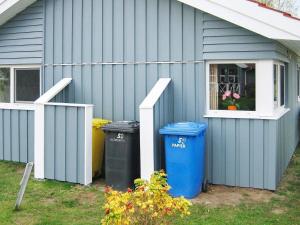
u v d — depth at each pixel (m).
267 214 5.80
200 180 6.79
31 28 8.98
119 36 8.03
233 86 7.20
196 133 6.35
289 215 5.76
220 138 7.20
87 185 7.25
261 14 6.43
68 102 8.54
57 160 7.50
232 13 6.66
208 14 7.16
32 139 8.99
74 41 8.51
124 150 6.89
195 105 7.36
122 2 7.97
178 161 6.46
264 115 6.89
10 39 9.28
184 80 7.45
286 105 9.59
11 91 9.43
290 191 6.98
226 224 5.38
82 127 7.23
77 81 8.50
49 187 7.14
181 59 7.45
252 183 7.02
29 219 5.57
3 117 9.42
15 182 7.48
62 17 8.62
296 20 6.22
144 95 7.84
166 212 3.87
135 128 6.87
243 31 6.91
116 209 3.68
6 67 9.54
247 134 7.00
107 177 7.03
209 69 7.34
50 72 8.82
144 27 7.78
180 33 7.44
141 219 3.84
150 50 7.74
